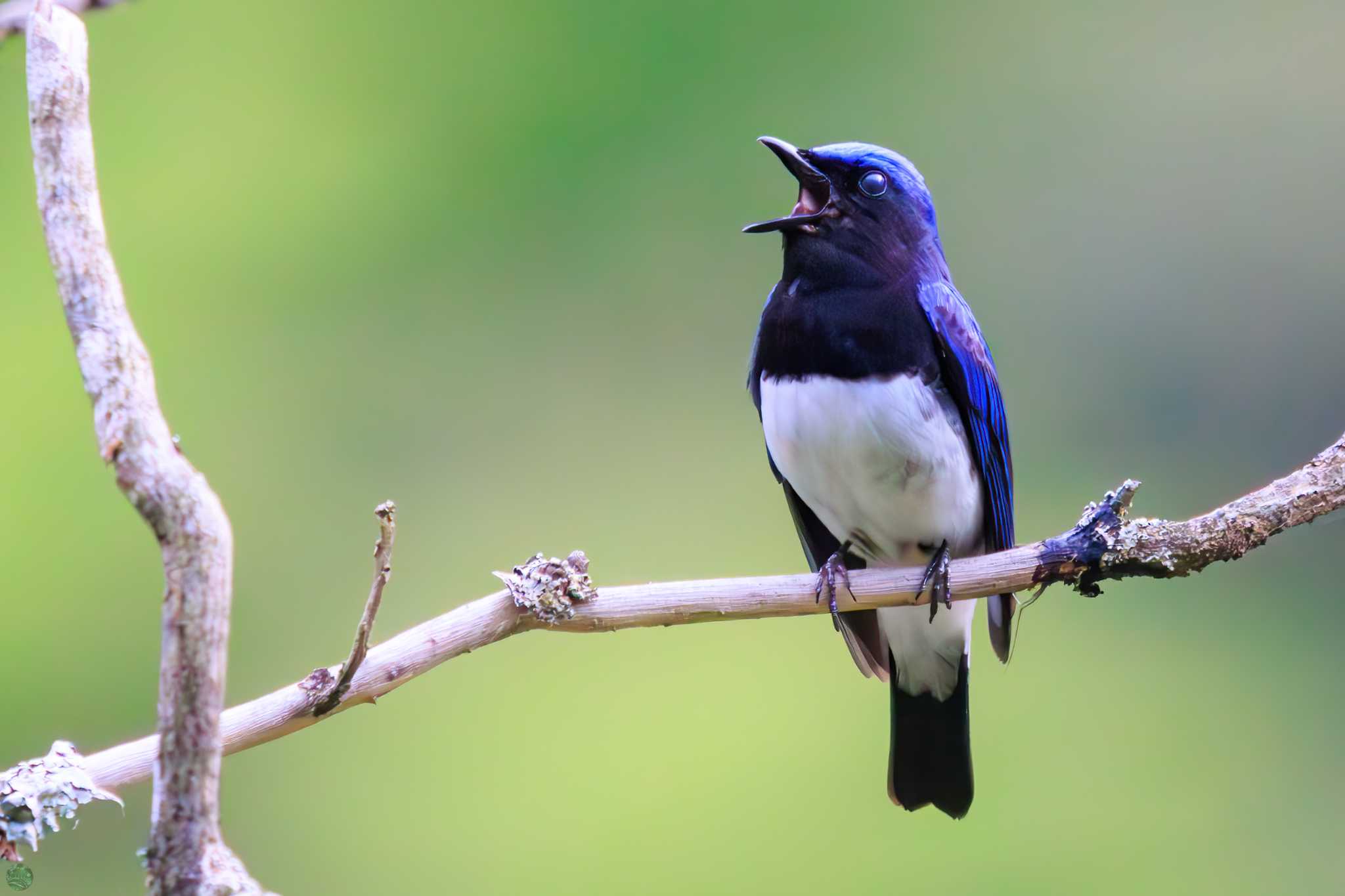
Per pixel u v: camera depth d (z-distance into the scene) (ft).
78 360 12.91
